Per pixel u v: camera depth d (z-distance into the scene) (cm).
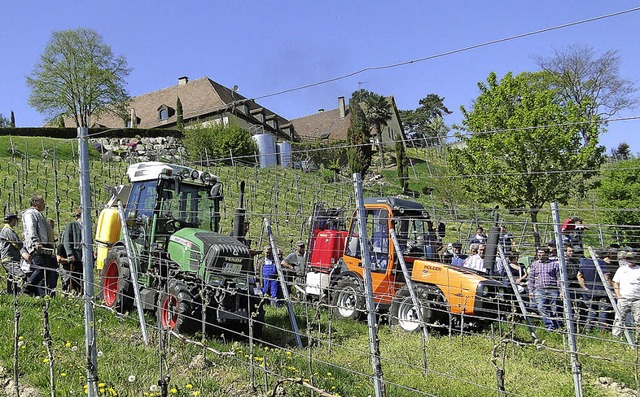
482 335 877
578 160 1917
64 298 887
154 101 5491
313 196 2694
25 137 3409
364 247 490
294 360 692
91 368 470
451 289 945
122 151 3659
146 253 895
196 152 3659
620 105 3994
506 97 2184
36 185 2275
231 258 820
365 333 919
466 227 1714
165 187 924
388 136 6456
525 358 779
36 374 589
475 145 2159
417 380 648
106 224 1041
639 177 1558
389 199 1078
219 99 5119
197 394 546
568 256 975
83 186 525
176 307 772
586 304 934
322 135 6256
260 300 809
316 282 1138
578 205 2075
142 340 736
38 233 920
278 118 6197
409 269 1050
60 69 4978
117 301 882
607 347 838
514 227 1750
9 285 911
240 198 922
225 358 679
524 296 983
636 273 891
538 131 1925
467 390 620
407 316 982
